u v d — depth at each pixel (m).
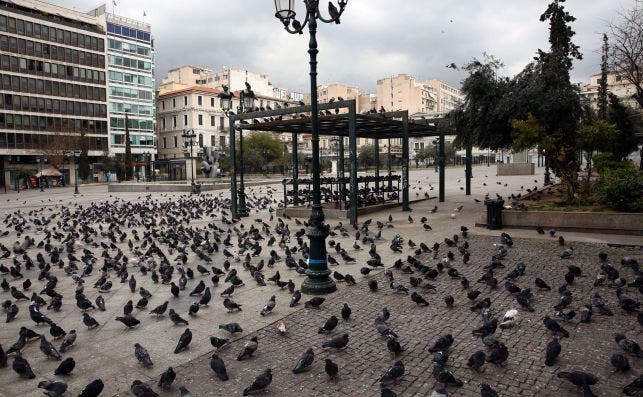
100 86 78.62
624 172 14.45
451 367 5.62
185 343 6.34
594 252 11.12
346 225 17.44
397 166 97.56
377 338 6.66
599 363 5.59
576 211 14.04
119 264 11.25
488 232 14.39
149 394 4.79
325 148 101.81
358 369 5.70
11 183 67.81
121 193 46.19
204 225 19.31
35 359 6.25
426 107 135.62
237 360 6.01
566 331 6.27
